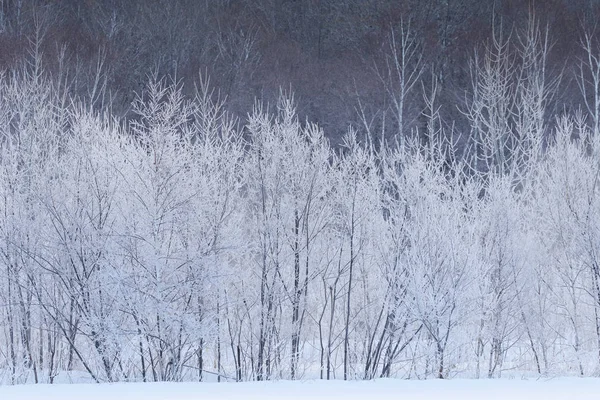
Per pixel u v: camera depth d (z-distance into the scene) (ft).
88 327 206.69
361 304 224.33
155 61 558.15
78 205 210.18
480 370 223.30
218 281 206.18
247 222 219.00
